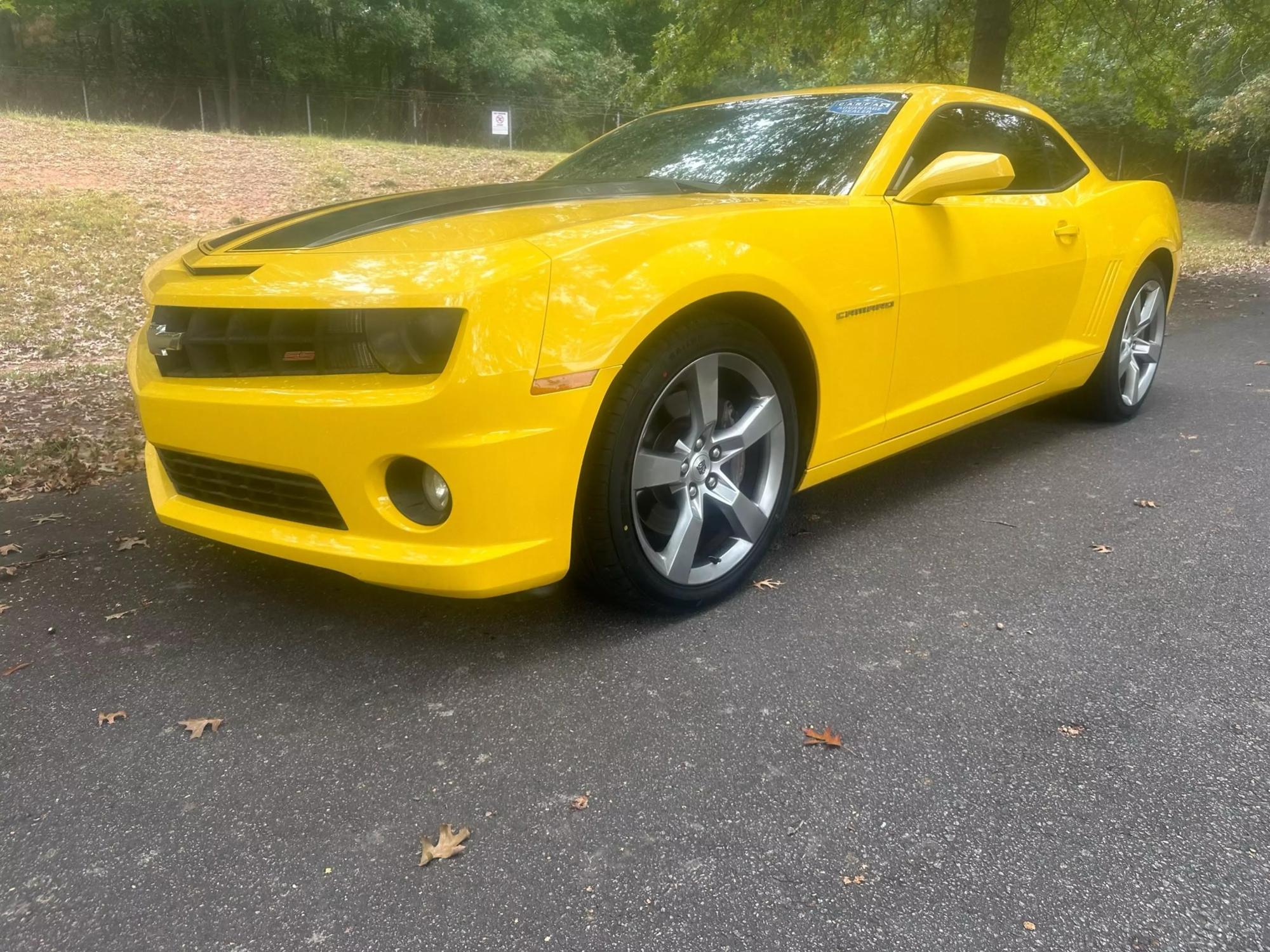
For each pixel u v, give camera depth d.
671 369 2.22
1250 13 11.03
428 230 2.28
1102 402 4.19
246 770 1.88
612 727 1.99
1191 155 28.05
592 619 2.48
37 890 1.56
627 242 2.15
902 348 2.87
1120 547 2.89
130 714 2.08
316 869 1.60
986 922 1.45
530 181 3.35
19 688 2.20
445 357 1.96
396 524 2.05
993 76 10.17
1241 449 3.88
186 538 3.16
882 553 2.88
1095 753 1.87
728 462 2.51
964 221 3.05
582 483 2.16
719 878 1.56
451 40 35.75
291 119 33.44
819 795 1.76
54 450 4.24
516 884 1.56
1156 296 4.29
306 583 2.76
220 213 12.42
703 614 2.50
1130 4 10.91
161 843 1.67
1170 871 1.55
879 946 1.41
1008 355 3.40
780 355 2.62
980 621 2.43
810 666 2.22
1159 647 2.28
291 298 2.05
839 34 12.36
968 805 1.72
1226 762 1.83
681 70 12.66
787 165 3.01
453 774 1.85
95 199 12.09
